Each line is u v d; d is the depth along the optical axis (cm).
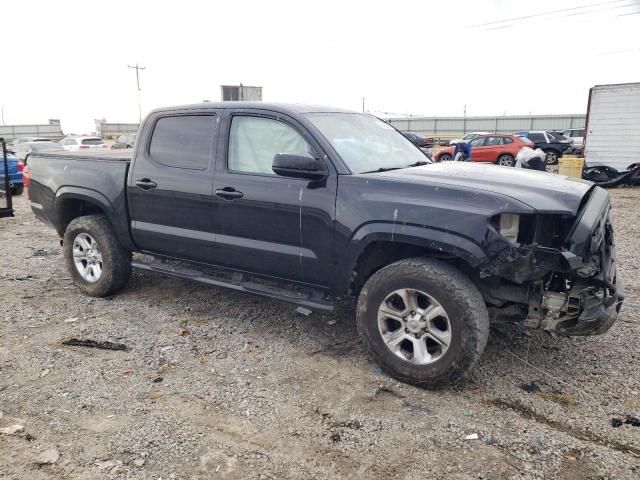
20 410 336
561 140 2722
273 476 276
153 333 457
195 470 280
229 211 433
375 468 282
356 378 378
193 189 452
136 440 305
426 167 420
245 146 434
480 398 351
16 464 284
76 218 554
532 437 306
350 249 374
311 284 409
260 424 322
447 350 343
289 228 403
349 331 463
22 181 1323
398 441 304
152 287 579
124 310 511
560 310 342
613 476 273
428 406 341
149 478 273
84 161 543
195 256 470
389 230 353
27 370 388
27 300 538
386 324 373
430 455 292
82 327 468
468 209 331
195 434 311
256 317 493
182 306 522
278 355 416
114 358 410
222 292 562
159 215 482
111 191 510
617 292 359
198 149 460
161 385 368
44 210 579
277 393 358
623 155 1770
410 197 352
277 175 411
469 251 327
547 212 323
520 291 353
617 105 1758
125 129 7312
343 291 392
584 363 398
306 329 466
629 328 461
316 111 436
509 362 399
